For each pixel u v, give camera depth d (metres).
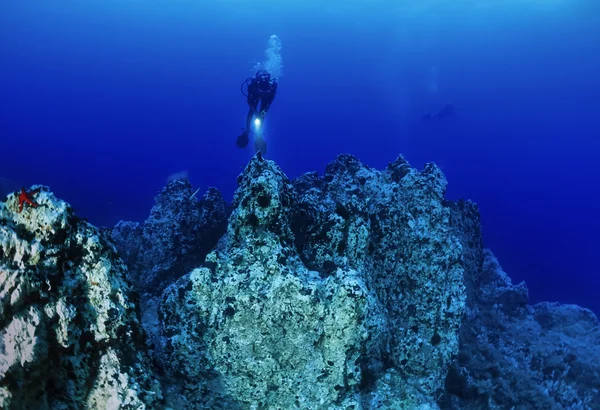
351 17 105.00
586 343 8.47
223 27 113.88
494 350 6.86
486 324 8.11
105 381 2.99
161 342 4.01
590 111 94.44
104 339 3.04
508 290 9.05
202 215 6.75
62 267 3.01
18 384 2.59
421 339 4.97
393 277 5.27
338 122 116.81
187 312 3.90
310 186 7.04
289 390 3.78
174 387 3.71
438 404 4.92
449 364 5.07
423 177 5.66
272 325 3.78
